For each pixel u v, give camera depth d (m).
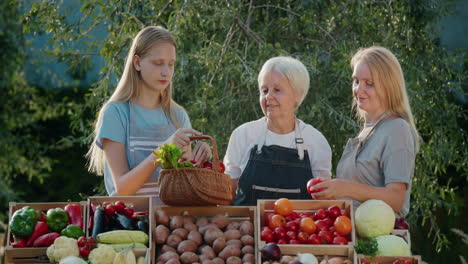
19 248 3.26
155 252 3.36
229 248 3.28
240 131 4.21
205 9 5.85
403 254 3.34
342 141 6.06
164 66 3.85
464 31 8.51
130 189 3.66
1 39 9.41
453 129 6.63
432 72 6.43
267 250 3.25
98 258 3.16
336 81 6.02
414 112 6.11
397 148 3.67
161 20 6.18
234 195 4.20
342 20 6.21
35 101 10.01
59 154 10.42
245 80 5.54
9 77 9.63
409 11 6.24
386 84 3.78
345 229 3.39
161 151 3.37
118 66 5.96
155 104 4.00
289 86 4.00
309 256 3.24
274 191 4.04
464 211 8.59
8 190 9.81
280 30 6.30
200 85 5.83
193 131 3.53
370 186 3.58
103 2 6.40
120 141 3.85
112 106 3.89
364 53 3.88
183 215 3.51
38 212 3.42
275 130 4.16
